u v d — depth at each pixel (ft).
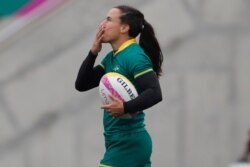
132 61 62.23
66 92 140.77
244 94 138.10
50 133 141.59
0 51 143.02
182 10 138.00
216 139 138.72
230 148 138.62
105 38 65.00
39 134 141.90
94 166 140.15
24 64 142.31
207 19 138.21
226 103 138.41
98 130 139.85
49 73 141.18
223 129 138.62
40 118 141.79
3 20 153.48
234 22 137.90
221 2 138.10
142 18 65.05
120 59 63.31
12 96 142.82
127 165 64.75
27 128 142.31
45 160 141.90
